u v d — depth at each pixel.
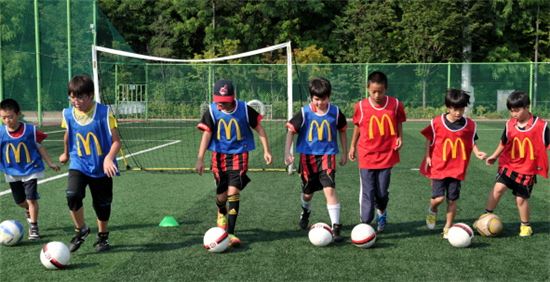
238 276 3.85
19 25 17.41
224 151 4.89
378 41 27.80
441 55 27.00
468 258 4.28
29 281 3.79
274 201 6.62
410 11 26.73
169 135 16.64
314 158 5.00
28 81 18.03
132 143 14.29
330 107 5.04
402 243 4.74
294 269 4.01
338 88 24.25
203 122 4.91
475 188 7.47
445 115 4.95
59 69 19.12
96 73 8.80
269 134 16.84
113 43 21.52
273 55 30.58
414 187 7.55
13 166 5.00
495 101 24.81
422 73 24.78
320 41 31.41
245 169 4.91
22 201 5.20
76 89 4.31
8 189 7.40
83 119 4.46
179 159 11.14
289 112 8.51
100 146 4.49
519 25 28.66
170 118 22.44
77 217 4.46
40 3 18.44
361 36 27.92
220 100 4.79
